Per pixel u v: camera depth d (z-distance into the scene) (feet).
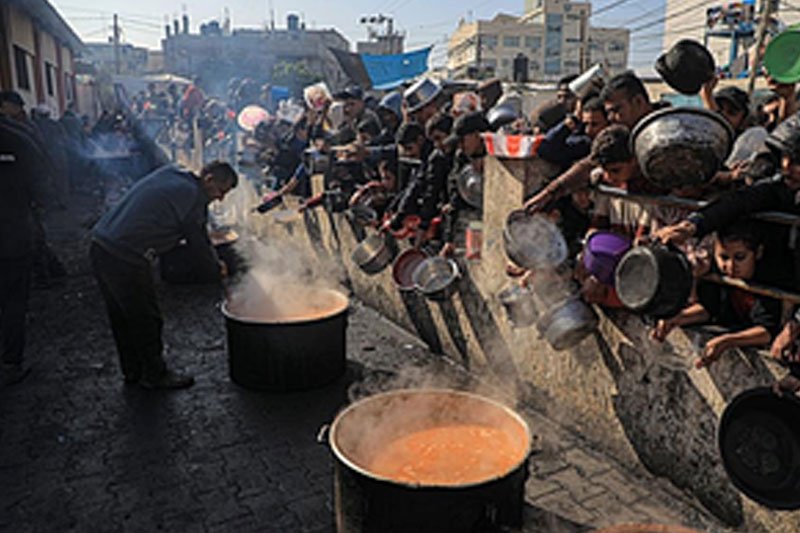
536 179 12.33
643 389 10.34
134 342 13.74
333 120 22.67
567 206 11.70
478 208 14.57
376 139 19.45
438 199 15.51
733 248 8.29
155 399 13.62
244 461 11.19
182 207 13.47
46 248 22.45
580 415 11.84
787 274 8.21
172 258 22.09
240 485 10.47
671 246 8.27
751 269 8.36
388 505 7.73
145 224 13.14
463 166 14.67
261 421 12.69
